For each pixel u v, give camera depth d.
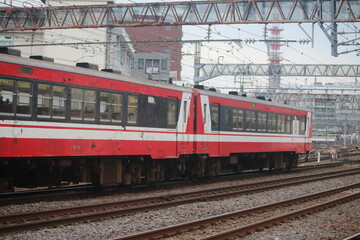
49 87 19.03
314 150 86.44
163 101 25.33
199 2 35.84
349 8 33.75
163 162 26.69
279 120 37.44
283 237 14.49
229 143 31.08
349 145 121.69
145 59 78.12
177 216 17.20
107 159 22.95
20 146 17.94
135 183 24.84
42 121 18.73
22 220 14.98
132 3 36.62
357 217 18.36
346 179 33.88
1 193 20.64
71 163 21.14
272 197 23.52
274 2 34.88
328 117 127.81
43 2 58.16
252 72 63.06
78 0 60.69
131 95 23.14
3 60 17.36
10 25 47.88
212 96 29.41
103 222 15.55
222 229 15.37
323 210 19.73
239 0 35.22
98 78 21.25
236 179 33.09
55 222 14.65
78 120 20.28
